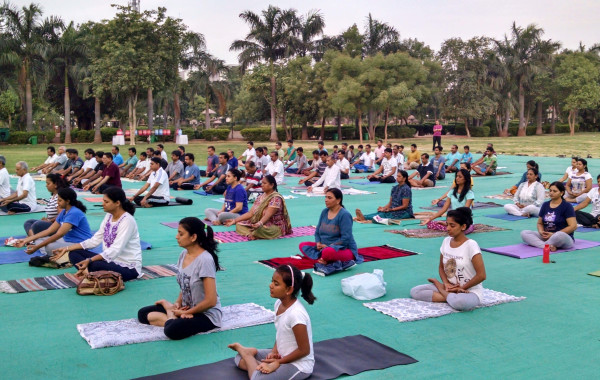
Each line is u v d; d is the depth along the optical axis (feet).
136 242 21.44
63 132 150.41
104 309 18.08
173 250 27.02
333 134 164.04
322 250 23.54
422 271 23.31
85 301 18.85
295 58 149.18
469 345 15.37
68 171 55.83
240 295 19.84
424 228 32.78
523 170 72.64
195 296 15.80
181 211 39.63
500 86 176.86
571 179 41.04
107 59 120.06
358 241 29.45
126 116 159.94
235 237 30.07
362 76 138.31
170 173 53.52
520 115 186.50
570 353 14.84
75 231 23.35
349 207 42.29
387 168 58.80
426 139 168.86
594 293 20.25
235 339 15.64
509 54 177.37
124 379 13.05
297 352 12.64
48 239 22.84
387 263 24.64
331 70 145.07
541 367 13.94
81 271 20.75
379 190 52.37
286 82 148.36
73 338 15.58
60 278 21.29
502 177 63.62
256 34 144.46
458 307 18.03
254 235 29.58
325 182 48.60
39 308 18.08
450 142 149.69
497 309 18.42
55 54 131.64
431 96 173.78
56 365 13.79
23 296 19.27
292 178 62.59
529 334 16.20
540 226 28.17
